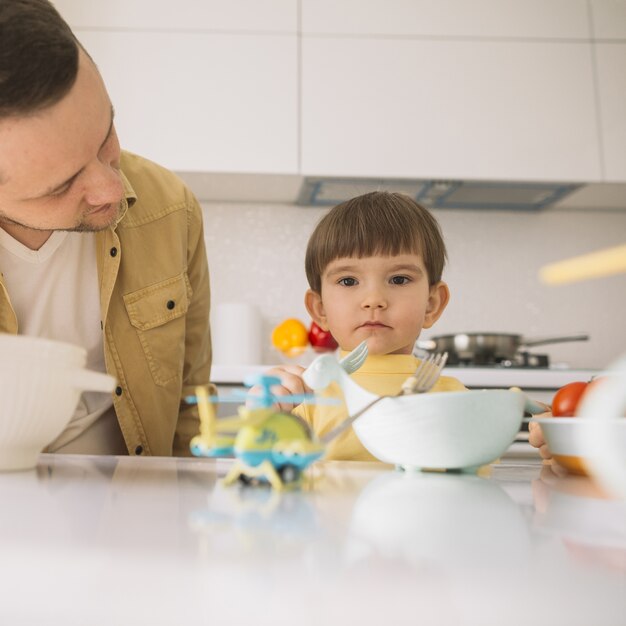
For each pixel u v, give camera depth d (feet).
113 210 2.74
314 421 2.98
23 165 2.23
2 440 1.61
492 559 0.74
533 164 7.64
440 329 8.55
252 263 8.54
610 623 0.56
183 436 3.95
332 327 3.33
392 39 7.66
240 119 7.45
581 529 0.94
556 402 1.99
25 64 2.07
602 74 7.81
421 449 1.68
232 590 0.62
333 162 7.47
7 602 0.60
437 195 8.27
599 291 8.71
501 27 7.77
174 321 3.80
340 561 0.73
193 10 7.54
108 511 1.07
